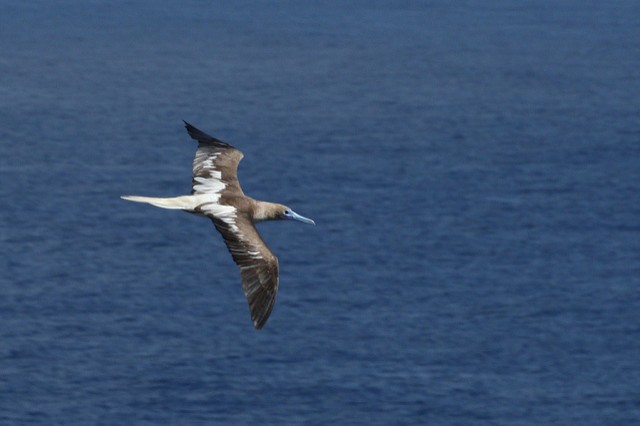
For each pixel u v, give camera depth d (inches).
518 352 2144.4
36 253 2743.6
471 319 2311.8
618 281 2588.6
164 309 2346.2
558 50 7647.6
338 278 2571.4
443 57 7273.6
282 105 5428.2
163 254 2773.1
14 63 6786.4
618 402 1942.7
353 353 2108.8
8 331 2191.2
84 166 3905.0
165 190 3577.8
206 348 2129.7
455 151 4281.5
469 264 2709.2
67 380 1980.8
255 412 1866.4
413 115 5167.3
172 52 7352.4
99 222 3070.9
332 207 3312.0
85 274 2581.2
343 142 4446.4
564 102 5605.3
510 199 3435.0
